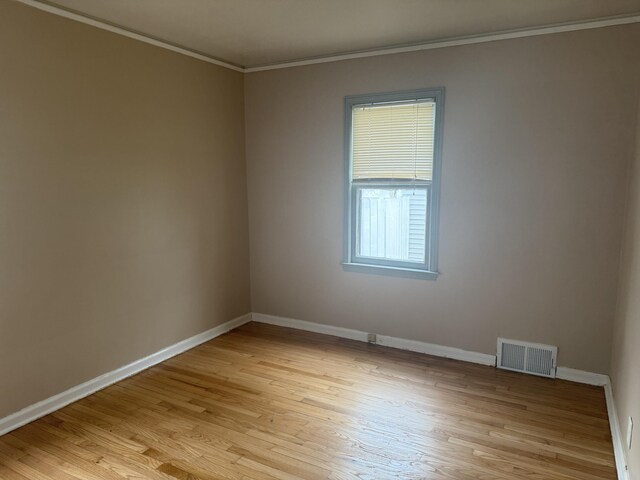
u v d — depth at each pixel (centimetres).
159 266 365
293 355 383
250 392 318
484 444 255
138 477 228
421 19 302
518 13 290
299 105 415
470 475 229
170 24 314
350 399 307
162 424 277
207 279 414
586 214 317
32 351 280
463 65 342
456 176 356
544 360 342
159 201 360
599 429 270
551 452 248
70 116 291
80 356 309
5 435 265
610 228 311
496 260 351
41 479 228
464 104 346
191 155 387
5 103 257
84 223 305
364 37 342
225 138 422
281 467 236
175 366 362
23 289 273
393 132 378
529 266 340
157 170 356
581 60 306
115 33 315
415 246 386
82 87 297
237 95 433
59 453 248
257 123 440
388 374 346
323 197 416
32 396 282
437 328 380
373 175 392
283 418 283
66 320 299
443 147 357
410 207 382
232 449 251
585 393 315
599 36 300
